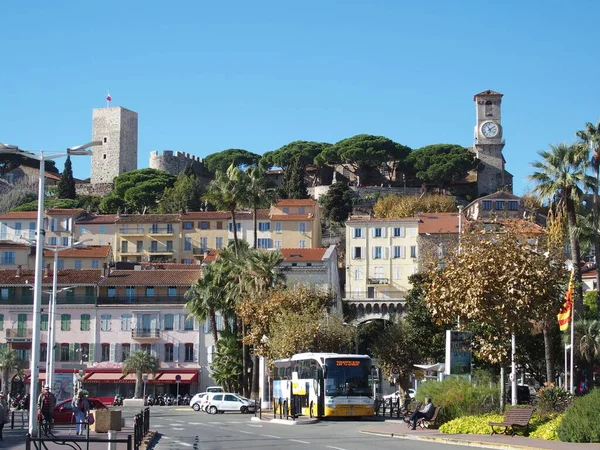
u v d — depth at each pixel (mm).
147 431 41312
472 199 187000
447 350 44312
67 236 146125
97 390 95750
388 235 128750
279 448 32906
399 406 63531
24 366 96062
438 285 41375
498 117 194250
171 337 97312
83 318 97812
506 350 41531
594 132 62469
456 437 35719
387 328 81562
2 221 146250
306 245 139625
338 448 32469
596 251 61781
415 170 196000
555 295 39781
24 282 98938
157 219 147000
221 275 81750
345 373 55281
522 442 32000
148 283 98562
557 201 62344
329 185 188625
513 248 39625
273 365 69125
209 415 67000
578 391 60875
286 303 73000
